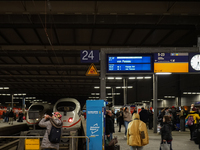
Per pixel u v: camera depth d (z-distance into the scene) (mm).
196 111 12062
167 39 26078
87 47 28359
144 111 13445
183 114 17312
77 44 27938
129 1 17484
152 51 12125
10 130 19078
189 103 38438
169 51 12180
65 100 16797
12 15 20625
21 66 38812
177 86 41938
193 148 9797
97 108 8023
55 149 6359
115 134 16266
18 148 8914
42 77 49562
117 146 8414
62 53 30469
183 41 26781
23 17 20734
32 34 24562
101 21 21047
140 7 18422
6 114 34031
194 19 21391
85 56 11891
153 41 27016
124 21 21094
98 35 25172
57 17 20891
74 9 18156
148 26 22125
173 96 43062
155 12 18672
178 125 17781
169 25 22250
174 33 24078
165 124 7648
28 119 19703
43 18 20719
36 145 7098
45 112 21578
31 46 28156
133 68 11992
